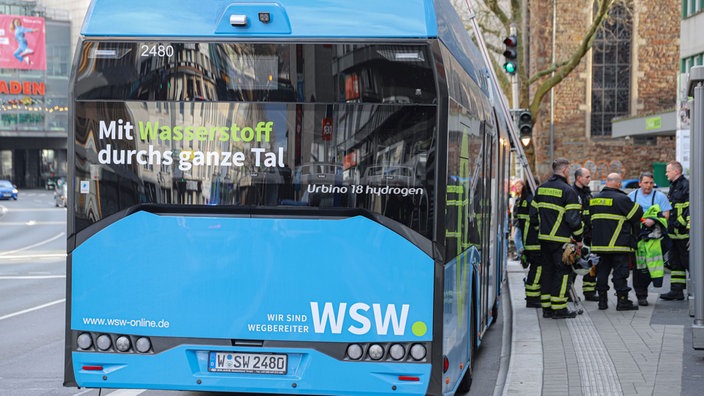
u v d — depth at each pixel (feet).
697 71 32.73
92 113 23.04
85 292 23.17
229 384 22.72
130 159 22.98
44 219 182.29
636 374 29.81
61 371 33.24
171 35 22.81
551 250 43.62
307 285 22.38
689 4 139.74
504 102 55.26
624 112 188.75
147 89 22.90
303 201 22.36
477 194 29.55
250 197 22.57
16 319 47.67
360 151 22.16
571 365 31.65
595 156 189.26
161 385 22.98
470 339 28.40
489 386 31.14
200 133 22.71
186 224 22.81
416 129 21.97
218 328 22.74
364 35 22.13
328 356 22.33
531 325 41.75
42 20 345.31
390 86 22.04
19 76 357.82
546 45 191.93
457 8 107.86
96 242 23.12
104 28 23.00
